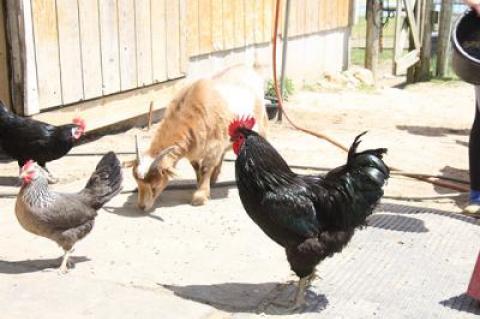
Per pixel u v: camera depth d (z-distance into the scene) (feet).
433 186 26.22
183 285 16.22
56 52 27.86
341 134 34.32
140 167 20.70
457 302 15.81
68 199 16.06
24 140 22.86
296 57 47.37
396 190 25.32
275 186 14.40
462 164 29.89
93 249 18.40
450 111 42.47
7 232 19.49
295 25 46.37
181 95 22.11
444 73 57.82
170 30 34.24
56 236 16.07
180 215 21.57
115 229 20.02
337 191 14.55
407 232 20.48
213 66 39.09
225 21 39.27
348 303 15.53
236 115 22.24
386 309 15.30
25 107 26.81
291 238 14.60
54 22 27.58
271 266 17.60
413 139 34.17
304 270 14.94
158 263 17.58
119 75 31.35
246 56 42.19
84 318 14.24
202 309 14.83
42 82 27.40
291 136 33.30
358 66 57.72
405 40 56.54
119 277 16.56
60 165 26.78
